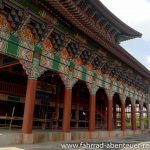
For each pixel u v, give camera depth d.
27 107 18.62
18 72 26.59
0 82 25.77
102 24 32.97
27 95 18.91
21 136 18.03
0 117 22.97
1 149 14.80
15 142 17.45
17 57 17.89
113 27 35.69
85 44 25.61
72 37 23.58
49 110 31.44
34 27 19.45
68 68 23.89
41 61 20.25
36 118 27.66
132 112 41.38
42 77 29.31
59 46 22.30
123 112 36.69
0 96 25.66
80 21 20.69
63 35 22.42
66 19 21.22
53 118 30.52
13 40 17.61
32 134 18.59
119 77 35.34
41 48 20.31
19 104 28.50
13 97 27.06
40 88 29.66
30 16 18.30
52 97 31.73
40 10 19.53
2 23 16.78
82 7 27.34
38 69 19.83
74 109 36.31
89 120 27.19
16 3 17.39
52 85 31.70
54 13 20.45
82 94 38.75
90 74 27.91
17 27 17.73
